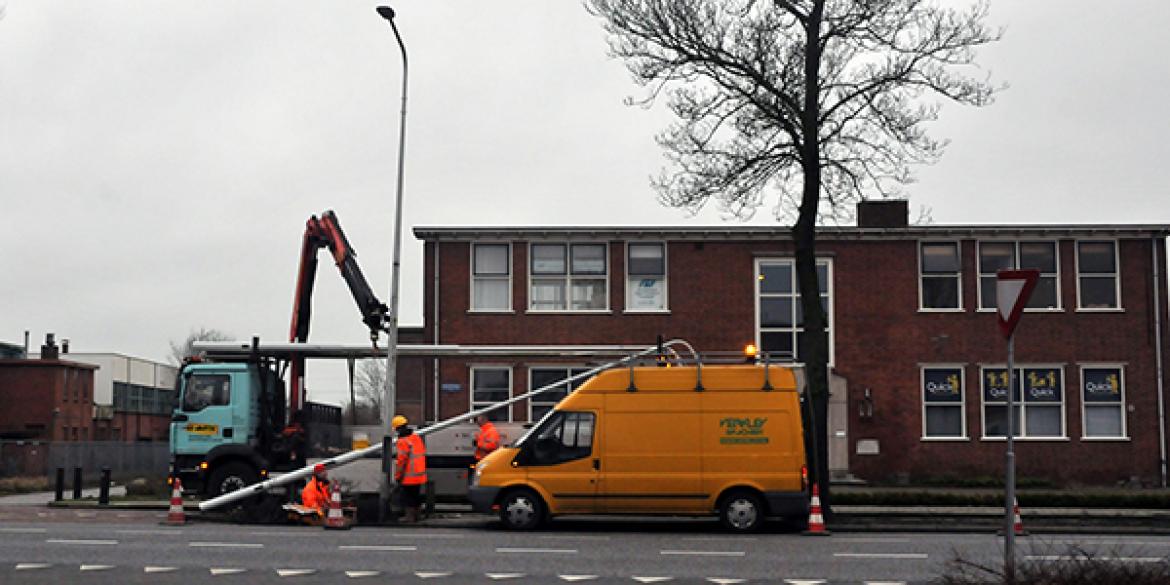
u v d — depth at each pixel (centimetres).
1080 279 3572
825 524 2119
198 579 1311
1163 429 3494
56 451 4228
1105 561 1116
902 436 3509
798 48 2281
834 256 3575
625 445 1939
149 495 3177
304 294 2881
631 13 2255
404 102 2312
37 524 2058
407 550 1608
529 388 3472
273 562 1472
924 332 3547
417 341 3691
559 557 1527
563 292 3569
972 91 2255
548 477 1942
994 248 3588
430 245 3569
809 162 2253
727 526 1919
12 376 6038
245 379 2475
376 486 2427
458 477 2514
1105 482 3481
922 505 2700
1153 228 3538
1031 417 3519
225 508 2247
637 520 2161
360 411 3488
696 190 2339
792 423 1925
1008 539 1120
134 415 7575
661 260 3581
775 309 3553
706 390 1945
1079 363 3525
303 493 2139
